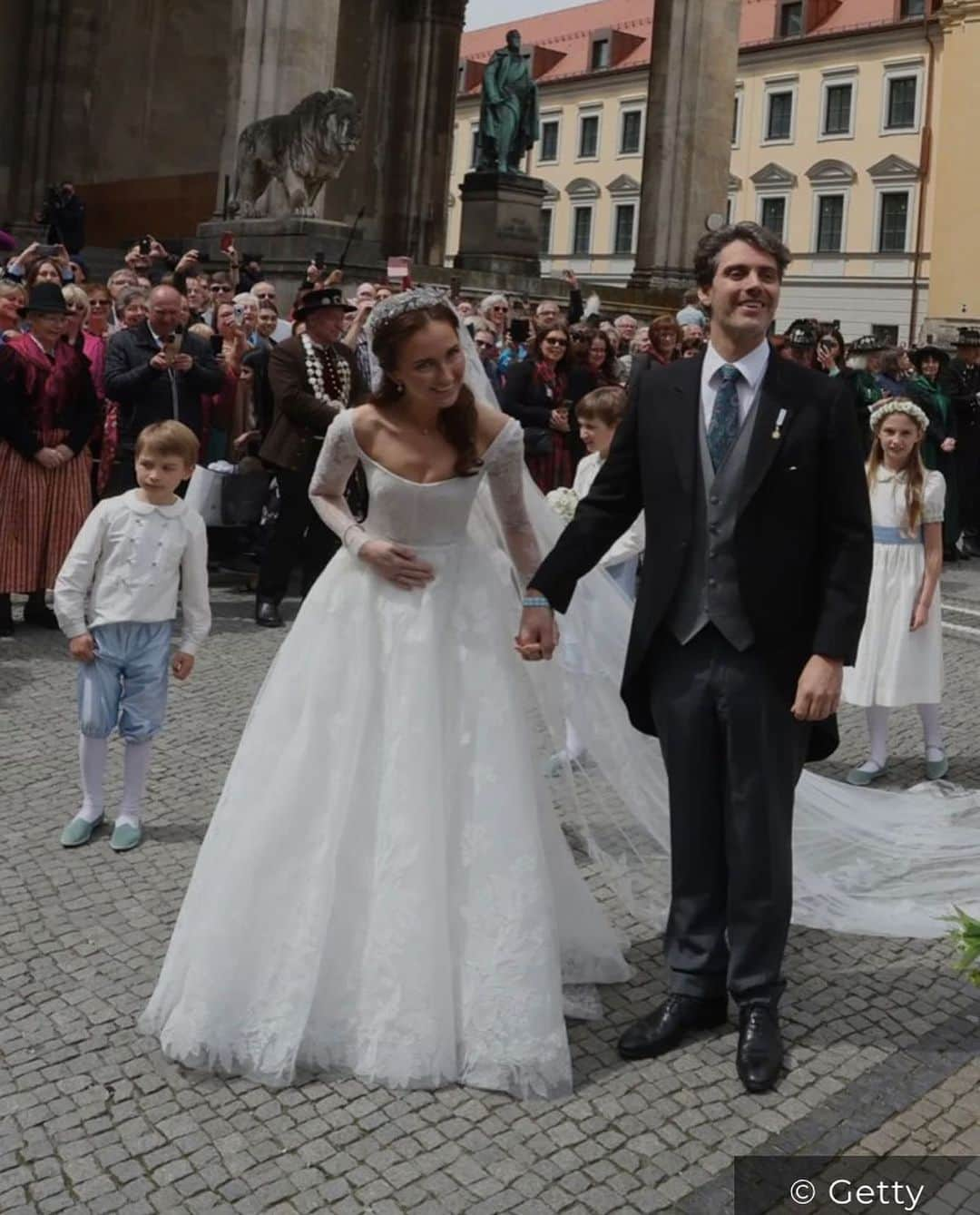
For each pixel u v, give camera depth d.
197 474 9.73
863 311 55.59
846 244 55.84
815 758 4.09
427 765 3.66
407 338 3.65
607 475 3.97
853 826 5.61
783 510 3.73
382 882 3.63
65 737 6.59
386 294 10.31
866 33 54.22
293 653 3.83
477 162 23.50
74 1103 3.52
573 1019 4.05
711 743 3.88
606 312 21.44
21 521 8.42
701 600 3.81
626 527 4.00
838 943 4.71
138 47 24.08
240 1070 3.64
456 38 26.53
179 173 24.61
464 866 3.67
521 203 22.38
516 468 3.92
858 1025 4.10
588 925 4.23
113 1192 3.17
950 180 40.88
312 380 9.00
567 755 4.74
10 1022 3.92
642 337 13.05
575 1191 3.21
